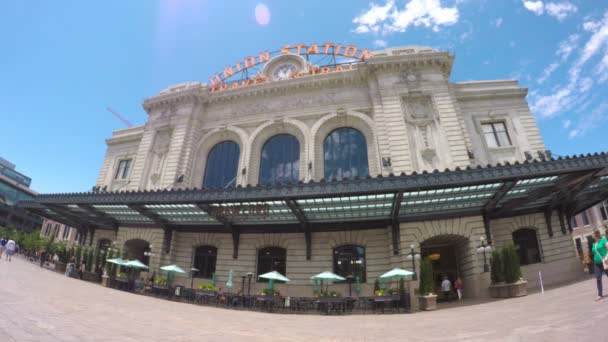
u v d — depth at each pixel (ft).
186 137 101.09
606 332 19.98
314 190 59.72
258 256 81.15
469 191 59.67
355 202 63.57
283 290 74.84
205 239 85.25
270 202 66.18
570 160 53.31
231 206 68.54
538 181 58.59
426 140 80.94
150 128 107.65
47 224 218.18
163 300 63.57
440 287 76.48
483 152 84.33
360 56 109.60
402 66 89.20
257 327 35.04
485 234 68.74
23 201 94.12
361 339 27.27
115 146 122.62
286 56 111.55
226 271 80.43
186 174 96.78
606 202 139.23
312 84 97.04
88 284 70.54
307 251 75.82
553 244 71.56
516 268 55.77
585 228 146.61
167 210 77.51
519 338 21.99
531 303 41.86
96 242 106.32
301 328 35.45
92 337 21.90
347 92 94.58
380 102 88.33
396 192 57.62
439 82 86.33
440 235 69.15
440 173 55.98
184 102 106.63
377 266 71.72
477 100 91.04
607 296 33.14
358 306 62.49
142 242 93.45
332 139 92.63
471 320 35.06
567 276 68.54
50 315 28.14
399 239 69.51
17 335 19.90
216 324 35.40
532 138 85.25
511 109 89.30
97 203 77.46
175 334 26.45
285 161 93.61
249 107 101.76
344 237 75.56
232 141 101.96
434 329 31.19
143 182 100.07
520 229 74.69
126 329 26.58
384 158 80.64
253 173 93.04
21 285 45.16
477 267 66.33
